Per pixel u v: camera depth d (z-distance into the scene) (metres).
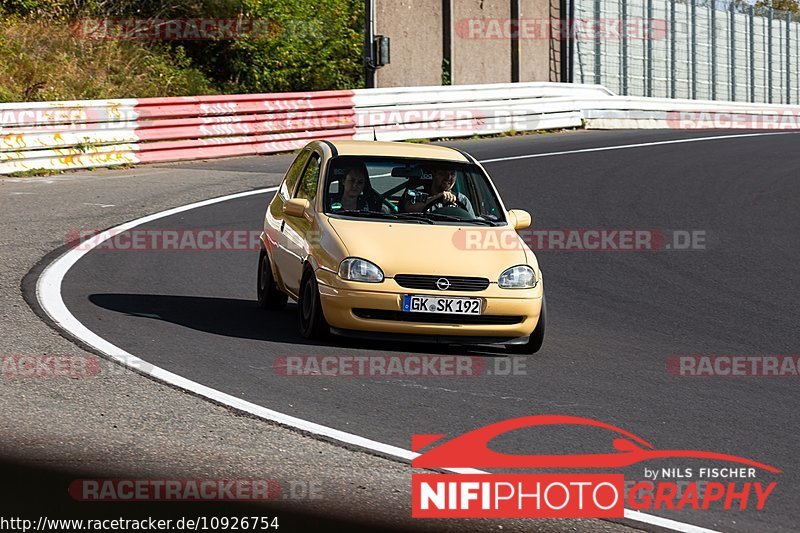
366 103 33.88
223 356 11.07
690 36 54.41
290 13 44.69
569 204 23.34
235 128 30.91
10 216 19.69
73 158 27.19
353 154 13.34
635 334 13.48
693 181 26.95
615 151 32.72
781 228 21.59
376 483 7.64
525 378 10.94
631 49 51.81
